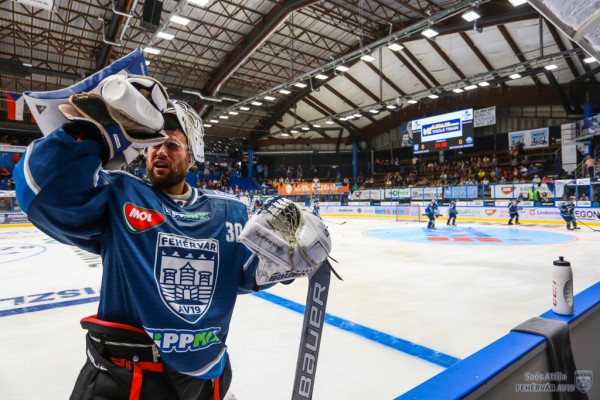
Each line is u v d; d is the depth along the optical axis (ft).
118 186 3.27
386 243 33.30
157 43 60.85
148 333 2.96
